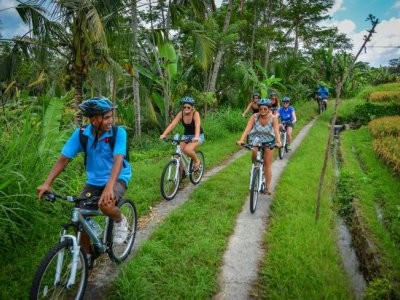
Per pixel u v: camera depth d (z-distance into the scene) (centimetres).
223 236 479
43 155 518
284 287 366
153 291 348
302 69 2688
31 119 607
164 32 1132
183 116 639
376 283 375
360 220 544
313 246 447
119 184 350
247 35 2291
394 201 650
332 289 357
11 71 915
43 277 288
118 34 978
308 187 712
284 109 1098
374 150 1073
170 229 490
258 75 2273
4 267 375
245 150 1148
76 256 298
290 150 1155
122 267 389
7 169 438
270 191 699
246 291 365
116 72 934
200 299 342
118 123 1357
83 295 326
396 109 1792
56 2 797
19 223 441
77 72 885
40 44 857
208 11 1784
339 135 1517
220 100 1883
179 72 1360
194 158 657
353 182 768
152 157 1055
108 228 368
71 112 866
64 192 545
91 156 336
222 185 708
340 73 2825
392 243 470
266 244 466
